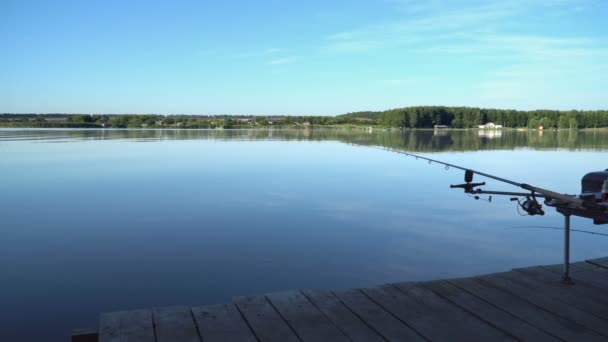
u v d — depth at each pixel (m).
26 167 18.19
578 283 4.06
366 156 25.30
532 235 8.05
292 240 7.60
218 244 7.36
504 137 56.84
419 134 68.38
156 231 8.16
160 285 5.62
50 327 4.52
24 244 7.29
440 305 3.58
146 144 34.34
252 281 5.77
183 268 6.21
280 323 3.23
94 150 27.66
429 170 18.33
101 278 5.84
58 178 15.09
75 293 5.36
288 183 14.37
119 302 5.11
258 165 19.86
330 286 5.60
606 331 3.12
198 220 9.05
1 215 9.41
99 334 3.02
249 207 10.43
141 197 11.65
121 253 6.86
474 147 34.50
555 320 3.29
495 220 9.21
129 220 9.02
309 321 3.27
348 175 16.50
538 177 16.27
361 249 7.16
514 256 6.86
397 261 6.56
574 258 6.79
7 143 33.06
